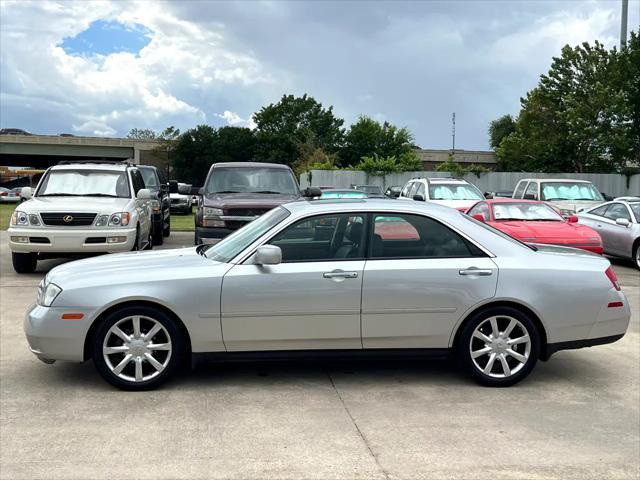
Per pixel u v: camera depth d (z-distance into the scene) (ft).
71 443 13.89
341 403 16.57
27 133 276.62
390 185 131.85
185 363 18.81
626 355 21.68
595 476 12.59
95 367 18.15
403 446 13.89
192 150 249.75
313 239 17.71
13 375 18.76
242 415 15.65
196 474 12.49
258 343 17.31
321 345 17.51
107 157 257.14
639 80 130.31
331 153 232.94
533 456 13.47
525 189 64.75
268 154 248.73
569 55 135.85
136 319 17.12
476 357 17.80
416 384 18.22
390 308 17.35
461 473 12.64
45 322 16.94
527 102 153.69
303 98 265.13
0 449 13.57
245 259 17.39
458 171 131.03
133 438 14.20
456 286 17.46
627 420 15.66
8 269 40.37
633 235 44.16
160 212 54.90
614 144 128.47
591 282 17.93
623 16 92.02
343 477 12.42
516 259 17.90
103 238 36.50
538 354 17.88
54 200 38.14
